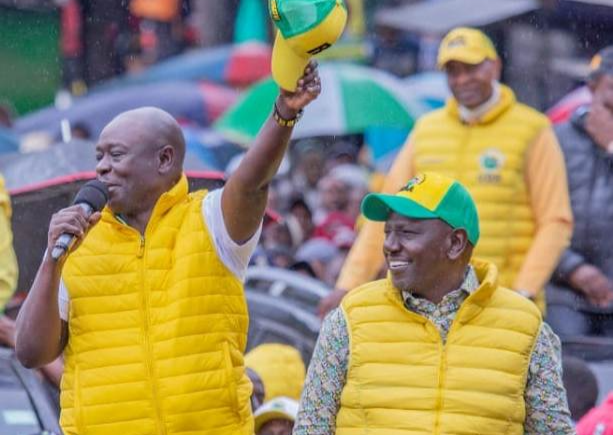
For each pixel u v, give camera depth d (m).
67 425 16.42
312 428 16.14
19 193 24.28
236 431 16.38
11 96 44.59
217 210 16.28
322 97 38.94
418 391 15.88
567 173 27.86
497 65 25.59
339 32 15.16
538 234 25.39
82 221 15.80
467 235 16.16
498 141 25.45
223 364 16.28
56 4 44.94
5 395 20.88
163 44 48.72
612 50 27.89
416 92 40.94
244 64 44.25
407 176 26.06
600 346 25.00
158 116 16.56
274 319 24.67
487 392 15.85
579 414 22.62
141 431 16.19
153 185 16.42
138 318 16.23
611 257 27.64
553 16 38.06
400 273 16.09
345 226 35.41
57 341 16.25
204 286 16.23
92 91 45.53
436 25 40.91
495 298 16.09
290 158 40.78
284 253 30.98
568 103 36.38
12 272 21.66
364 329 16.06
